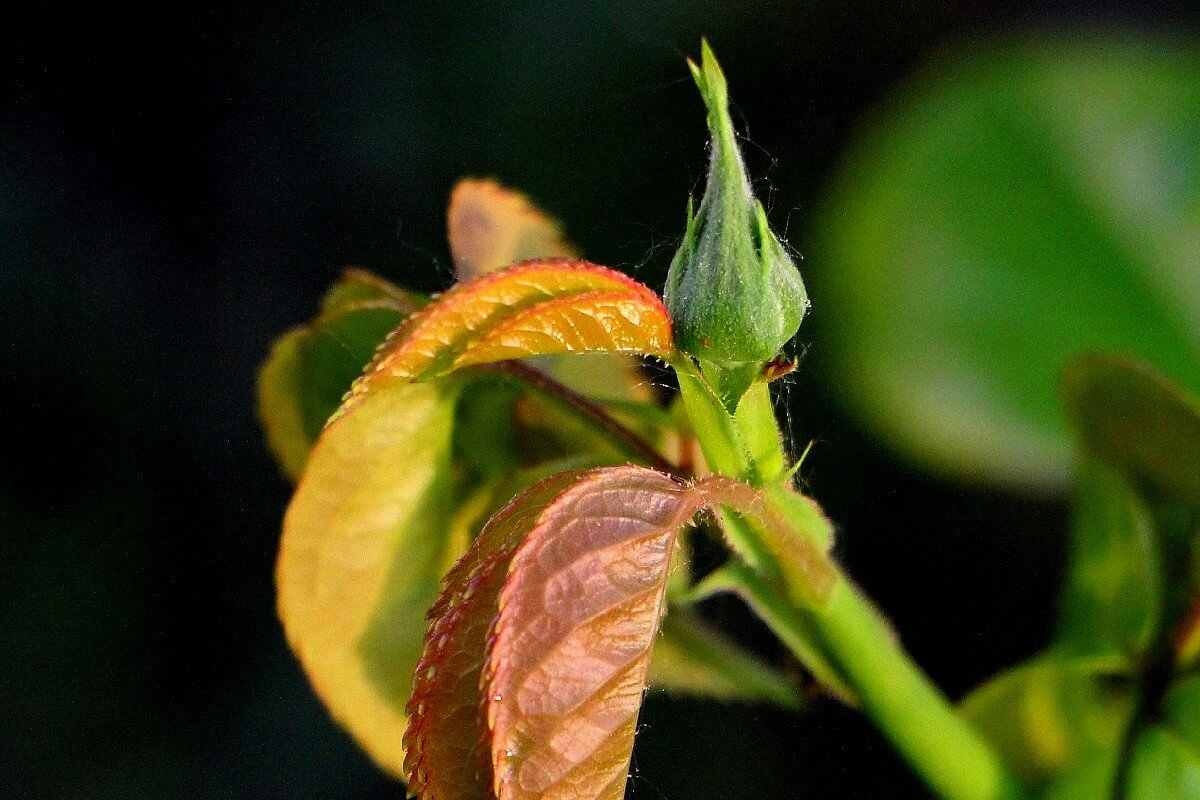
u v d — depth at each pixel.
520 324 0.31
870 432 0.46
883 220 0.44
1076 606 0.38
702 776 0.47
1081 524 0.38
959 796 0.36
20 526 0.63
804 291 0.32
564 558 0.31
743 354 0.32
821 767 0.45
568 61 0.63
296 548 0.35
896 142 0.45
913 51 0.57
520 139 0.62
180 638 0.62
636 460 0.35
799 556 0.33
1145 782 0.36
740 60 0.59
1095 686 0.37
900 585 0.45
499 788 0.31
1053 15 0.55
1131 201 0.44
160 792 0.60
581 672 0.31
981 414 0.43
